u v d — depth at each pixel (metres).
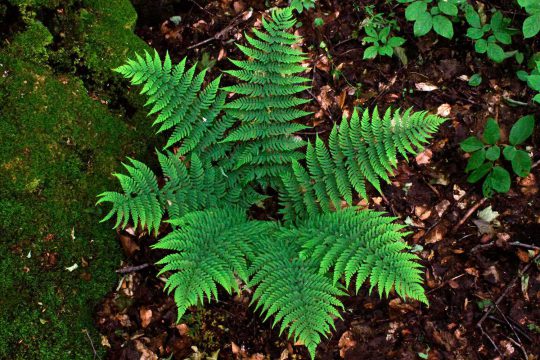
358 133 1.88
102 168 1.95
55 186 1.89
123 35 2.04
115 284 1.92
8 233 1.83
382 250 1.76
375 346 1.92
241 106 1.92
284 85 1.92
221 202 1.95
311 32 2.22
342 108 2.13
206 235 1.79
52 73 1.94
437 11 2.03
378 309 1.95
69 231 1.89
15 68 1.90
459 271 1.98
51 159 1.89
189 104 1.90
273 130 1.93
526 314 1.93
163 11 2.22
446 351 1.91
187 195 1.91
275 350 1.91
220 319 1.93
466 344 1.91
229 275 1.73
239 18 2.24
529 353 1.89
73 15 1.99
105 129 1.97
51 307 1.84
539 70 1.93
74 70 1.97
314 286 1.76
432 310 1.95
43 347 1.82
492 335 1.92
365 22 2.20
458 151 2.07
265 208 2.04
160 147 2.04
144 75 1.86
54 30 1.96
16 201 1.85
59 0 1.97
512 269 1.97
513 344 1.90
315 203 1.92
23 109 1.89
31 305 1.82
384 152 1.87
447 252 2.00
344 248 1.78
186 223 1.89
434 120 1.85
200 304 1.93
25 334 1.81
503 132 2.07
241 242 1.80
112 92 2.01
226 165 1.97
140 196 1.83
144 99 2.03
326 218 1.86
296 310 1.72
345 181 1.89
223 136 2.03
